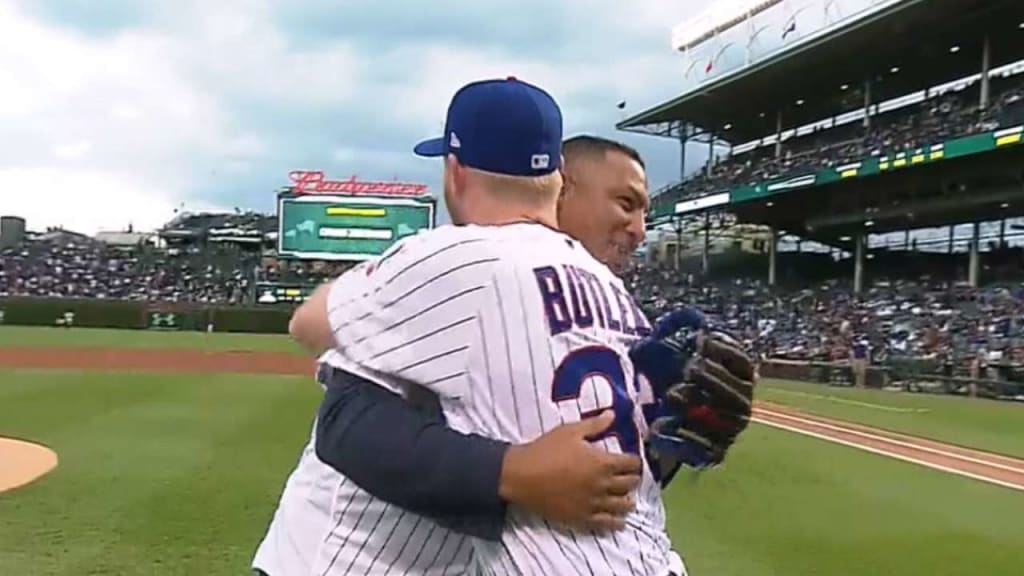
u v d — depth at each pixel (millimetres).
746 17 44625
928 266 43562
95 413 14609
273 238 60031
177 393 18109
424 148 2033
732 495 9250
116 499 8039
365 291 1729
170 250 59312
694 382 1698
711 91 45562
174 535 6773
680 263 54594
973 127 32062
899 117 41219
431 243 1706
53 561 6035
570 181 2307
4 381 19734
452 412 1634
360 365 1683
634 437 1665
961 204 36344
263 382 21406
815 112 46844
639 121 53750
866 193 40875
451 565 1770
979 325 32469
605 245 2320
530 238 1723
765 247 51938
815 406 21109
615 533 1593
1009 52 36938
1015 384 25453
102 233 69688
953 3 32719
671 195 52656
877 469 11352
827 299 42031
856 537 7473
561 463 1510
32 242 61625
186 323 45500
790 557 6785
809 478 10484
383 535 1765
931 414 19828
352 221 45375
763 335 38219
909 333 33656
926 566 6594
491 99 1771
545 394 1595
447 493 1561
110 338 36062
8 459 10008
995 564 6672
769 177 43188
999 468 11766
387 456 1605
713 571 6367
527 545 1554
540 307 1633
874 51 38188
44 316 44312
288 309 45875
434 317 1633
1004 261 39719
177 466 9805
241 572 5832
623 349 1706
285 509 2000
